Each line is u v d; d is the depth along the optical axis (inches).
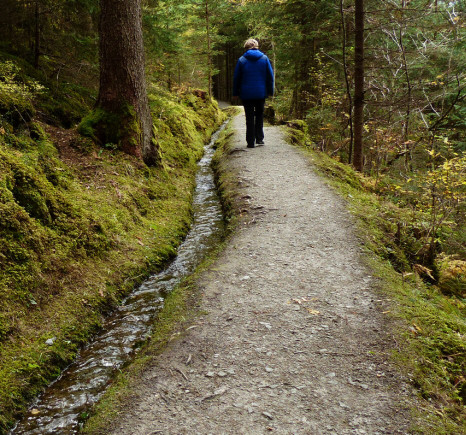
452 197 230.2
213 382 106.7
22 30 300.8
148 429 91.7
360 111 403.2
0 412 104.3
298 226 211.8
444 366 111.0
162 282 190.4
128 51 271.4
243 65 352.8
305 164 324.8
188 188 320.5
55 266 161.2
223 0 864.3
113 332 150.3
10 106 216.1
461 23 378.6
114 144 274.4
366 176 378.0
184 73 731.4
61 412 110.9
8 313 132.1
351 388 102.7
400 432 88.5
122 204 230.5
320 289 152.4
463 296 188.5
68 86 322.3
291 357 115.4
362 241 193.2
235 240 202.4
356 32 389.1
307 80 580.4
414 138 417.7
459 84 400.2
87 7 304.5
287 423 92.2
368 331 125.6
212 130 634.2
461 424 92.3
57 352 130.9
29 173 176.2
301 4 546.9
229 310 141.0
